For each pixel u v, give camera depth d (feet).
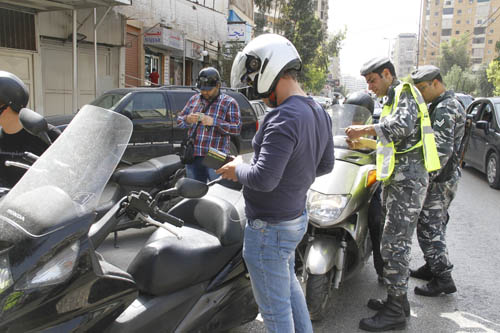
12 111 9.23
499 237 18.43
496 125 29.40
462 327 11.09
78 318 6.03
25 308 5.36
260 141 6.77
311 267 10.34
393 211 10.64
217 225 9.05
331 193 11.07
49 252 5.57
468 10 418.72
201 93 15.69
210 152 7.23
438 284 12.72
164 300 7.74
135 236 15.89
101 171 6.68
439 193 12.33
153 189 14.40
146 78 55.72
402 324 10.86
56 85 38.19
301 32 116.16
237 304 9.04
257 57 6.91
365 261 12.14
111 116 7.32
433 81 11.73
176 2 39.68
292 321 7.38
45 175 6.54
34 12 33.17
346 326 11.06
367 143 11.44
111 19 43.01
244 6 97.09
